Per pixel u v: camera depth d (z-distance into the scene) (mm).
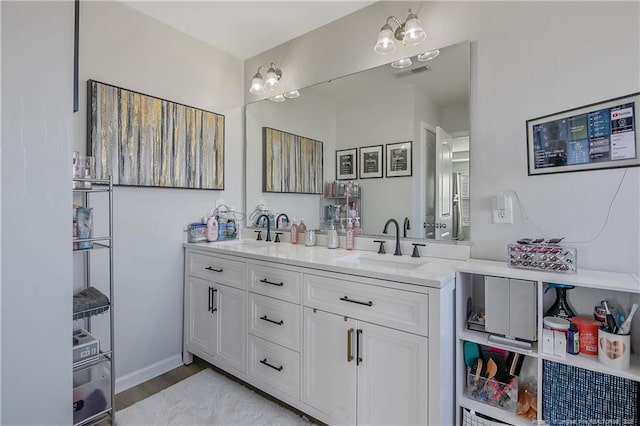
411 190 1849
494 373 1374
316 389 1579
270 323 1775
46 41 1264
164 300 2189
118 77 1930
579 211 1387
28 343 1229
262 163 2559
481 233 1631
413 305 1288
